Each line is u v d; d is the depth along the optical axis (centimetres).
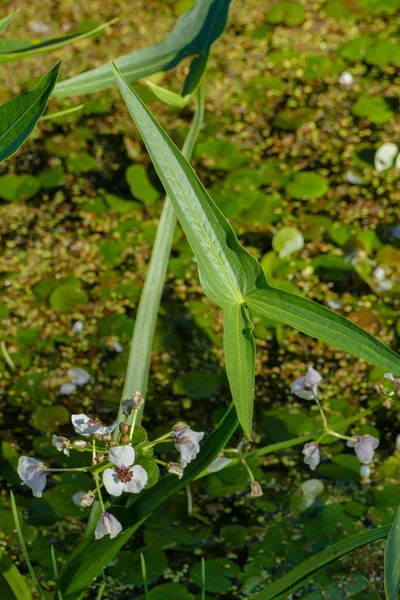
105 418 112
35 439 108
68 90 88
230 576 97
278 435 109
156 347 120
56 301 125
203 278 73
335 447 109
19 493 104
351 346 72
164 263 89
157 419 112
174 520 101
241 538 100
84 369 117
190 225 72
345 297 126
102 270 131
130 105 71
